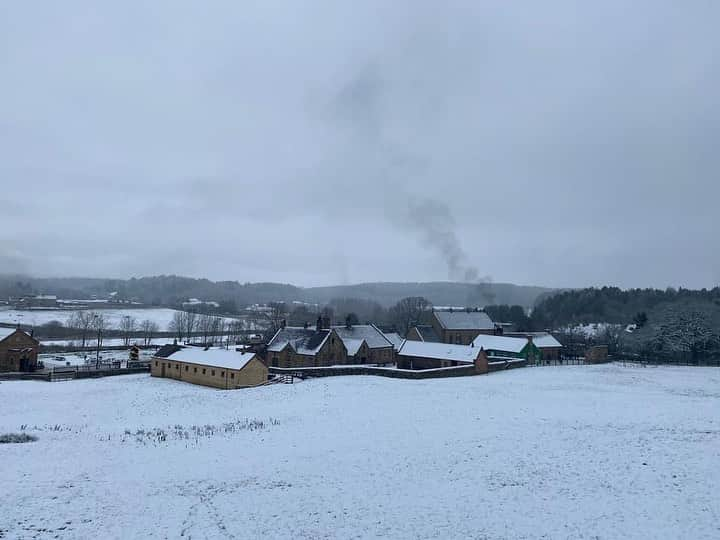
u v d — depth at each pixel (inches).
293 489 873.5
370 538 695.7
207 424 1470.2
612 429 1300.4
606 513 766.5
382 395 1860.2
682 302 4886.8
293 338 3088.1
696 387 2263.8
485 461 1027.9
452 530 718.5
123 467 983.6
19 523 714.8
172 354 2714.1
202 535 696.4
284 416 1523.1
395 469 980.6
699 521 730.2
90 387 2310.5
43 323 5876.0
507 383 2251.5
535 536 697.0
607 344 4210.1
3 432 1304.1
